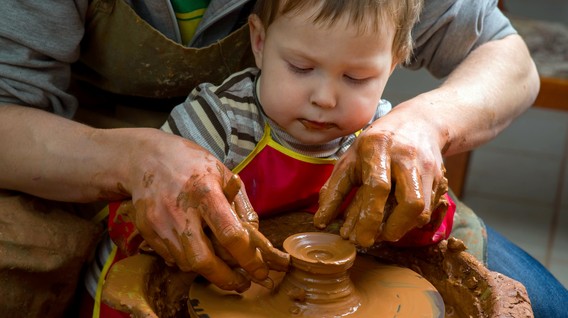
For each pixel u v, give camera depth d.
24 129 1.29
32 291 1.33
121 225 1.25
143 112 1.57
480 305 1.19
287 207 1.39
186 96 1.53
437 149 1.27
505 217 3.37
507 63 1.62
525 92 1.64
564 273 2.94
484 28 1.69
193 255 1.08
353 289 1.16
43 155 1.27
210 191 1.09
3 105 1.34
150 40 1.41
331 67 1.21
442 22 1.59
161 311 1.18
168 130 1.34
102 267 1.39
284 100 1.24
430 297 1.18
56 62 1.38
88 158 1.24
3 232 1.28
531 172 3.83
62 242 1.33
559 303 1.54
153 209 1.13
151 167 1.16
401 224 1.13
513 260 1.67
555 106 2.91
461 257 1.26
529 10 5.49
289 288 1.13
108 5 1.39
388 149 1.16
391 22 1.22
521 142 4.18
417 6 1.29
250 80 1.37
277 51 1.24
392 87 4.05
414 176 1.14
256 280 1.12
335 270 1.10
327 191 1.17
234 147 1.32
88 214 1.50
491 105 1.50
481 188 3.62
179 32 1.44
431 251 1.31
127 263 1.15
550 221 3.37
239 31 1.44
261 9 1.33
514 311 1.12
